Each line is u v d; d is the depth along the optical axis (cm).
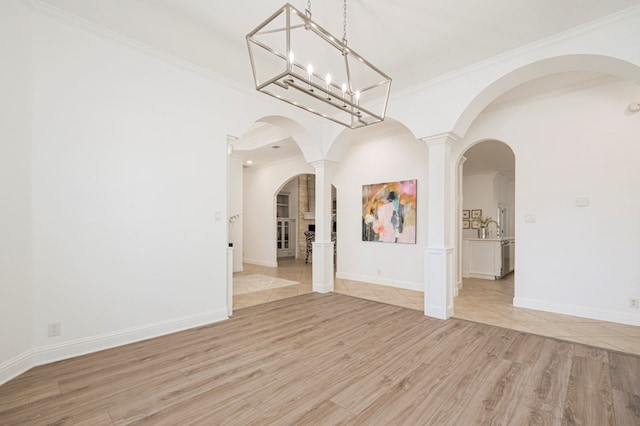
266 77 369
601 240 354
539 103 397
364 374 228
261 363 246
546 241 390
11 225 223
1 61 217
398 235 544
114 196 283
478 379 220
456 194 526
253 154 746
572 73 343
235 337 304
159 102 314
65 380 218
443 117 360
